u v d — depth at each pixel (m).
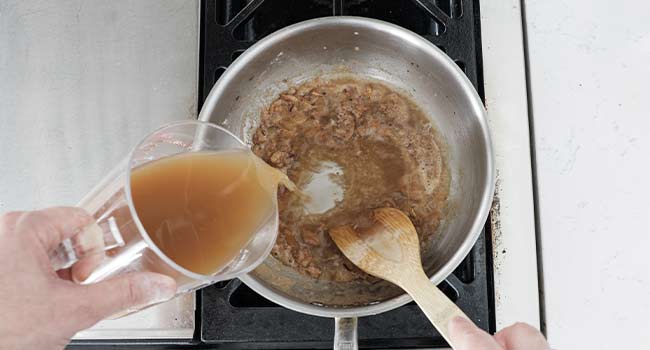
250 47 0.85
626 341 0.87
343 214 0.90
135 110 0.92
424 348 0.85
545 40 0.95
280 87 0.94
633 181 0.91
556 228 0.90
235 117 0.90
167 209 0.61
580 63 0.95
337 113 0.94
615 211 0.90
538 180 0.91
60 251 0.60
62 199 0.89
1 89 0.93
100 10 0.95
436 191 0.91
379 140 0.93
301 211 0.90
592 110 0.93
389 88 0.95
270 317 0.83
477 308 0.84
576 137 0.93
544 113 0.93
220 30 0.91
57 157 0.91
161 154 0.66
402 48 0.89
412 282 0.77
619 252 0.89
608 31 0.95
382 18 0.96
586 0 0.96
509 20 0.94
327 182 0.91
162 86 0.93
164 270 0.58
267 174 0.73
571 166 0.92
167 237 0.61
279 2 0.95
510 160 0.91
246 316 0.83
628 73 0.94
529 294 0.87
